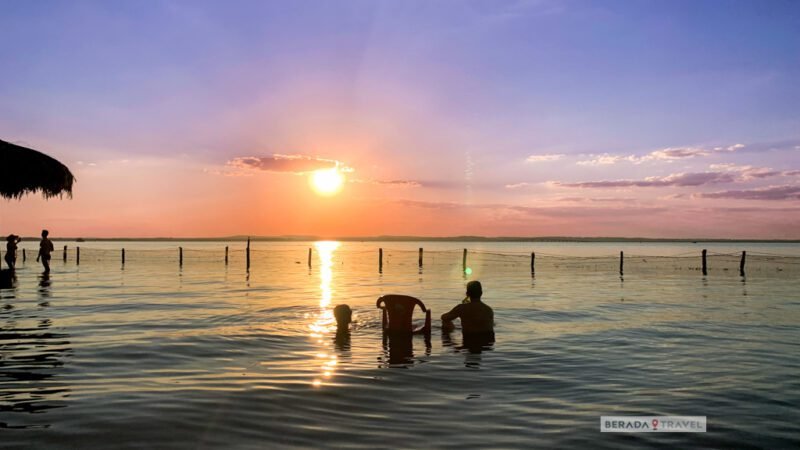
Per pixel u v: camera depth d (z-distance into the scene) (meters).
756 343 9.30
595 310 13.66
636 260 52.50
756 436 4.88
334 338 9.66
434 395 6.12
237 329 10.50
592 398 6.04
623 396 6.12
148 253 64.12
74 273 27.22
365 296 16.78
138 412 5.43
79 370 7.22
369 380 6.76
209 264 38.94
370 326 10.98
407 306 10.12
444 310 13.73
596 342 9.34
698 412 5.54
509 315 12.72
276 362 7.75
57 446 4.52
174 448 4.48
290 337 9.70
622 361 7.89
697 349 8.77
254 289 19.06
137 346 8.77
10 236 25.97
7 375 6.94
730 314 12.99
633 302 15.55
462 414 5.45
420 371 7.23
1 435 4.77
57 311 12.92
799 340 9.61
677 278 26.44
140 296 16.38
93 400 5.84
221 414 5.38
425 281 23.77
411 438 4.75
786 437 4.86
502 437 4.80
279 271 31.34
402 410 5.57
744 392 6.29
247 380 6.73
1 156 22.56
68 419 5.20
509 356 8.20
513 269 35.25
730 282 23.80
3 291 17.70
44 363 7.61
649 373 7.20
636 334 10.16
